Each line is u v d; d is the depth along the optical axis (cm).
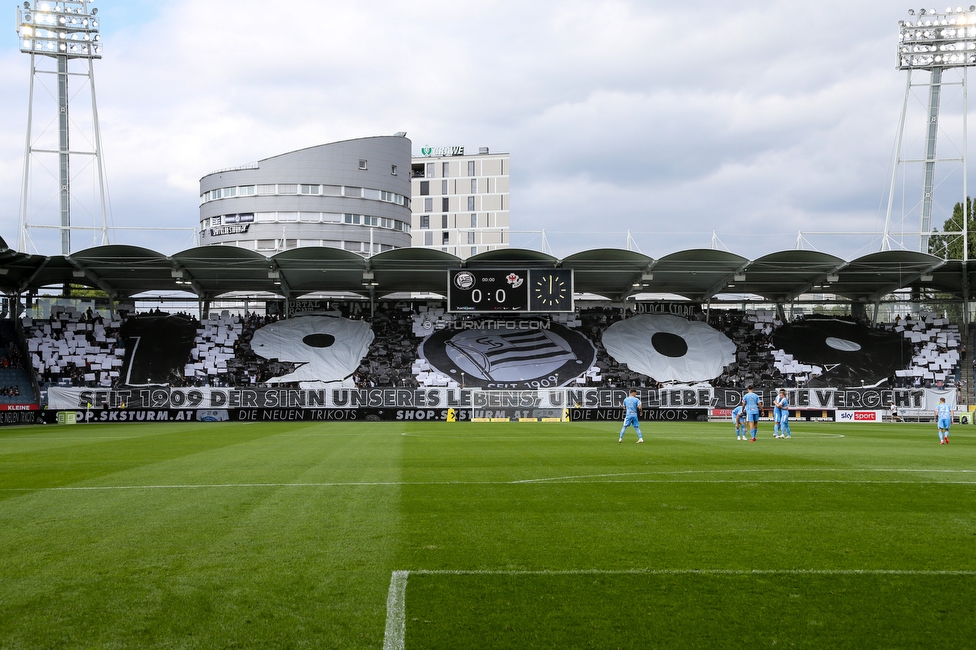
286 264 5725
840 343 6425
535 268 5903
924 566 1004
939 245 8281
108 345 6119
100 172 6072
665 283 6456
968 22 6094
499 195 13738
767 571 980
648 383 6053
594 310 6788
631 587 915
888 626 797
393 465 2097
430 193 13875
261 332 6419
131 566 991
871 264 5619
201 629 777
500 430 3950
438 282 6462
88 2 6147
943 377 6131
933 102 6481
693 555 1055
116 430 4138
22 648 729
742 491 1606
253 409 5478
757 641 759
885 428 4353
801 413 5628
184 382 5894
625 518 1309
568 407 5509
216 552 1063
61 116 6450
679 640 760
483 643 748
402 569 980
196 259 5494
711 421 5341
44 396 5672
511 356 6297
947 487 1666
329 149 10669
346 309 6706
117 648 730
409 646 739
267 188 10625
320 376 6016
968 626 798
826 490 1619
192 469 2011
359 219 10794
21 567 987
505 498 1513
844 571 980
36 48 6025
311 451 2561
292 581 927
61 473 1930
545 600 869
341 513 1348
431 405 5503
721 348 6419
